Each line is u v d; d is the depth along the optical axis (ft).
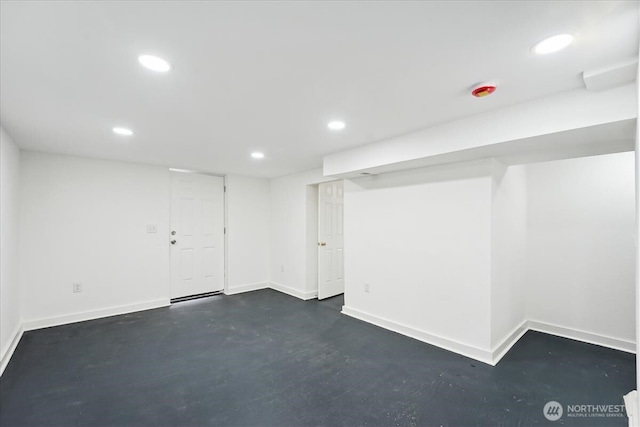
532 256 11.01
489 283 8.36
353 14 3.61
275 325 11.42
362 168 10.00
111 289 12.57
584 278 9.97
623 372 7.80
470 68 4.95
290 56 4.57
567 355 8.82
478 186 8.56
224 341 9.91
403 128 8.12
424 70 5.01
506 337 9.30
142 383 7.33
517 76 5.22
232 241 16.35
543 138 6.38
